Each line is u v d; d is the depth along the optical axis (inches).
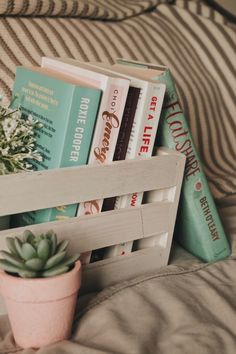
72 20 52.4
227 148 57.5
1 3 45.7
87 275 34.5
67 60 37.8
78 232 33.0
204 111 56.8
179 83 55.7
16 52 45.7
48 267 27.4
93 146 33.0
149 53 55.4
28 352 28.0
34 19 49.1
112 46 52.5
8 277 27.3
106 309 31.7
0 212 29.8
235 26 65.0
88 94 31.6
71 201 32.3
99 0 58.7
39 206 31.1
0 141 32.0
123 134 34.3
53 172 31.0
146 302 32.7
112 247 36.2
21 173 29.9
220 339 29.8
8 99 43.1
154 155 37.6
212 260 39.5
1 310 31.8
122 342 28.5
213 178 51.5
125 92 32.6
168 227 37.7
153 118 34.5
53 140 32.9
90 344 28.8
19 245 27.6
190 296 33.9
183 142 36.9
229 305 33.2
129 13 58.9
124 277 36.6
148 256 37.4
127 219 35.1
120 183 34.0
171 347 28.8
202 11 63.6
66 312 28.4
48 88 33.7
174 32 60.7
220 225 39.3
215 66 61.1
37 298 27.1
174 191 37.1
